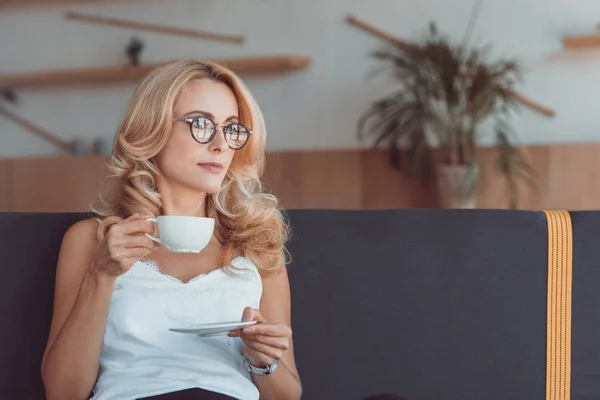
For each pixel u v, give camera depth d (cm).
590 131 465
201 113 158
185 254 162
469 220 166
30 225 167
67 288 154
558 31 466
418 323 165
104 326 144
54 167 543
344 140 506
